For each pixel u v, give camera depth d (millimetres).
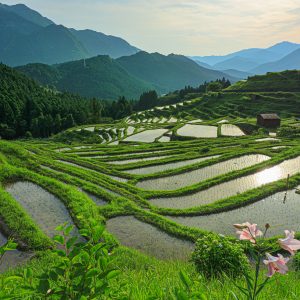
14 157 40688
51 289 2562
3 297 2805
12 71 174250
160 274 8805
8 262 17969
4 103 120312
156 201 32562
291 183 35156
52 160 43781
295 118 97000
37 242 20188
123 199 30219
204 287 5227
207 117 115375
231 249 11352
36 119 119750
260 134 72250
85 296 2521
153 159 50219
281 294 5207
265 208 29594
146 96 185625
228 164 45156
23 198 28953
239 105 118625
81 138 95688
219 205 29547
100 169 43062
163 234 23547
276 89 130750
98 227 2791
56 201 28422
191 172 42156
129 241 22328
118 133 92875
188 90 199250
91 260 2738
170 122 111438
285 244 2432
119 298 2963
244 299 4254
